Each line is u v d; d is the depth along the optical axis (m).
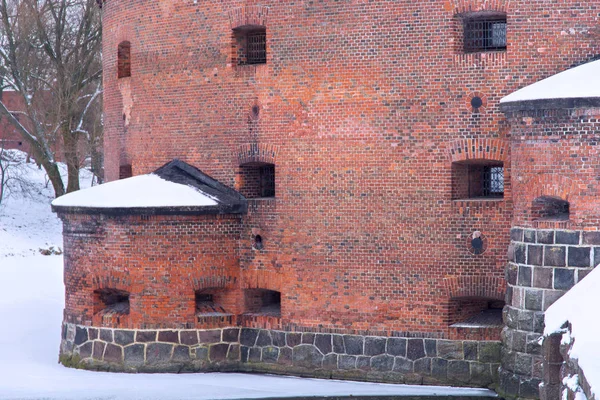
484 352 54.16
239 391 54.72
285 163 58.66
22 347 67.12
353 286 56.81
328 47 57.19
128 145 66.44
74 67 125.19
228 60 60.56
